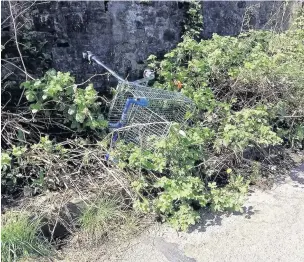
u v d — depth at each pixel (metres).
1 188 4.05
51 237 3.79
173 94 4.59
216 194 4.23
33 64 4.74
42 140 4.11
